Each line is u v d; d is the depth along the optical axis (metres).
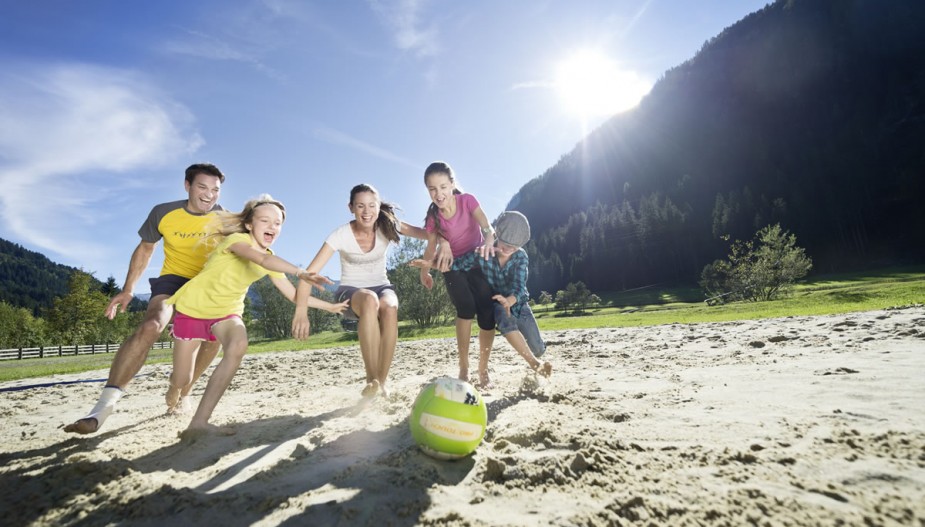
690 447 2.42
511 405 3.63
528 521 1.76
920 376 3.67
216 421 3.79
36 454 3.02
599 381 4.65
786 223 110.62
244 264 3.65
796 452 2.25
